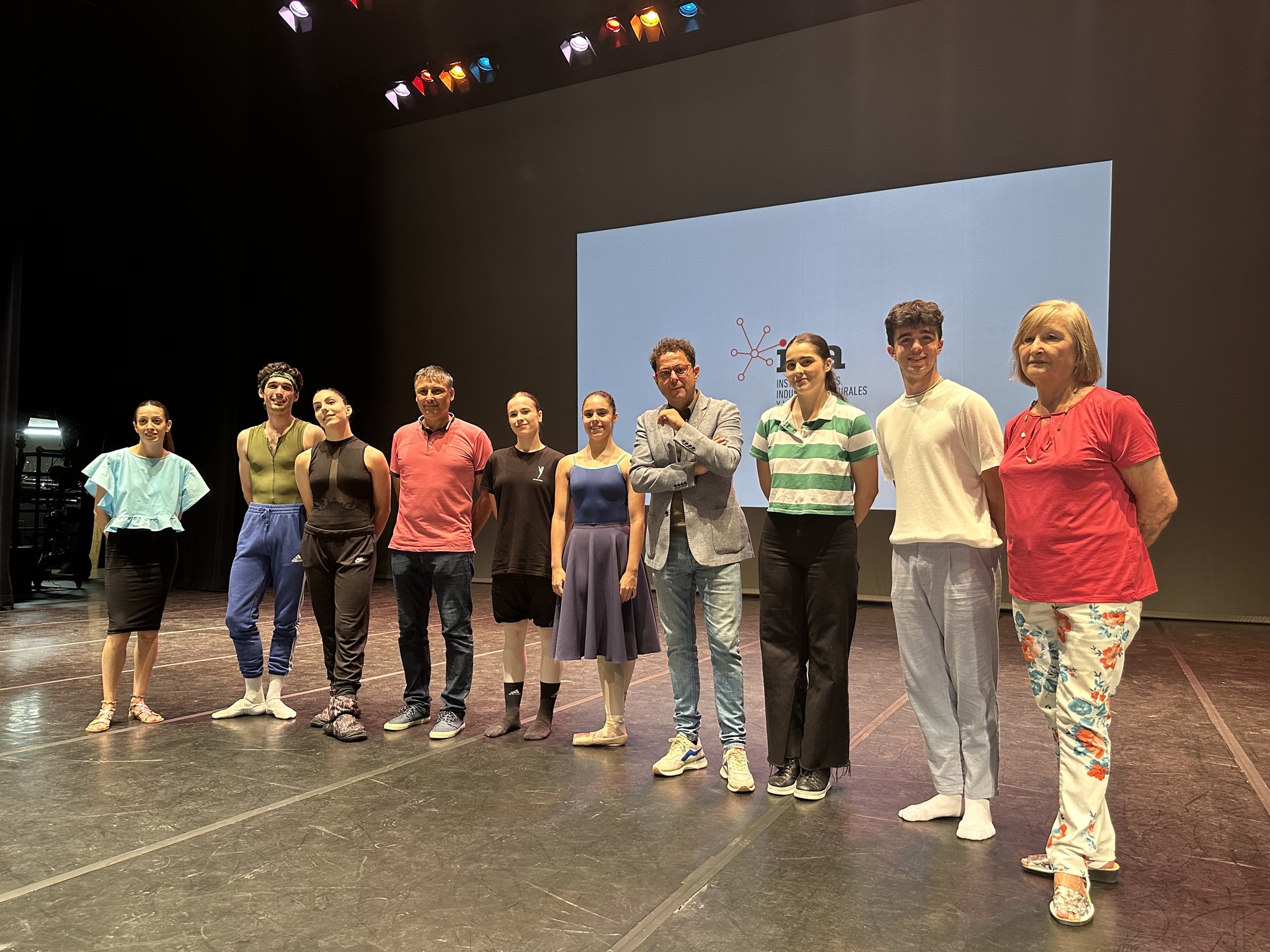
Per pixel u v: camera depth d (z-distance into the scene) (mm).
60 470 9008
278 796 2525
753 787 2592
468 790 2584
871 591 7246
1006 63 6730
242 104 8906
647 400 8086
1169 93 6258
